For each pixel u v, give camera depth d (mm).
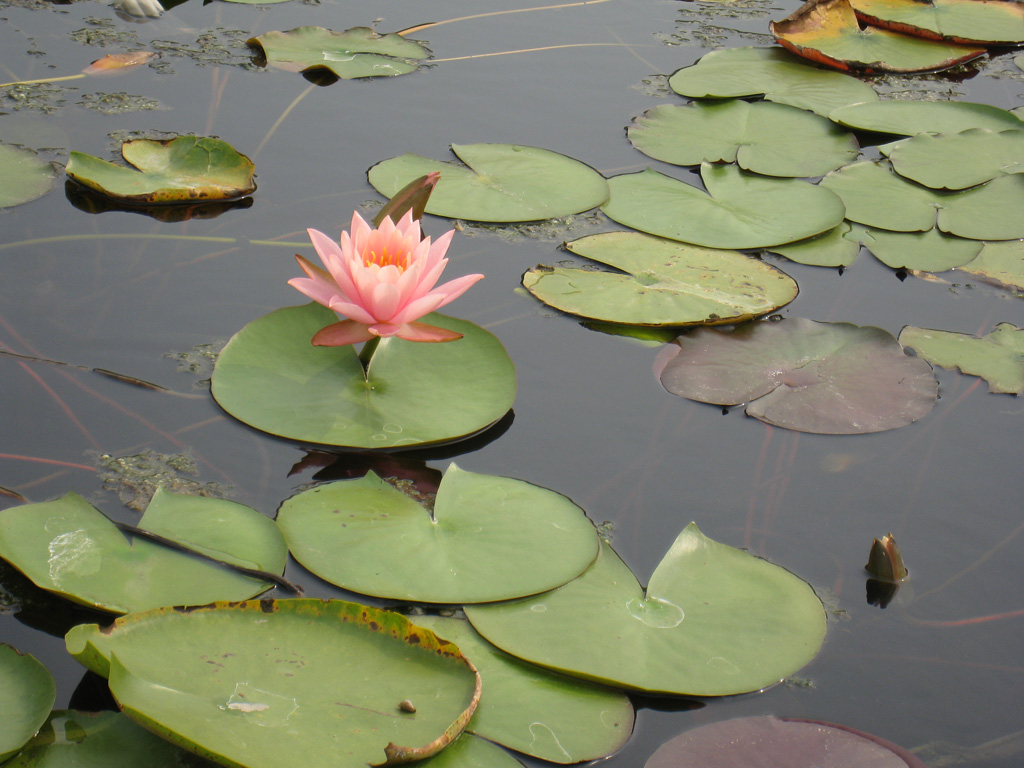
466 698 1864
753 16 2873
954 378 2105
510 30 2637
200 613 1883
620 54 2586
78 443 1996
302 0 2689
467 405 2043
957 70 2615
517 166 2311
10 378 2037
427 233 2221
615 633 1913
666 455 2029
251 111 2371
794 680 1902
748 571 1953
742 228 2252
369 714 1854
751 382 2090
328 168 2287
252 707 1850
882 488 2016
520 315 2143
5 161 2242
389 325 2031
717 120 2432
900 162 2371
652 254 2209
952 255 2248
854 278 2213
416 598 1919
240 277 2145
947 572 1965
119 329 2084
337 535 1947
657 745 1870
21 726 1841
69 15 2535
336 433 2014
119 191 2213
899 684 1905
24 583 1917
